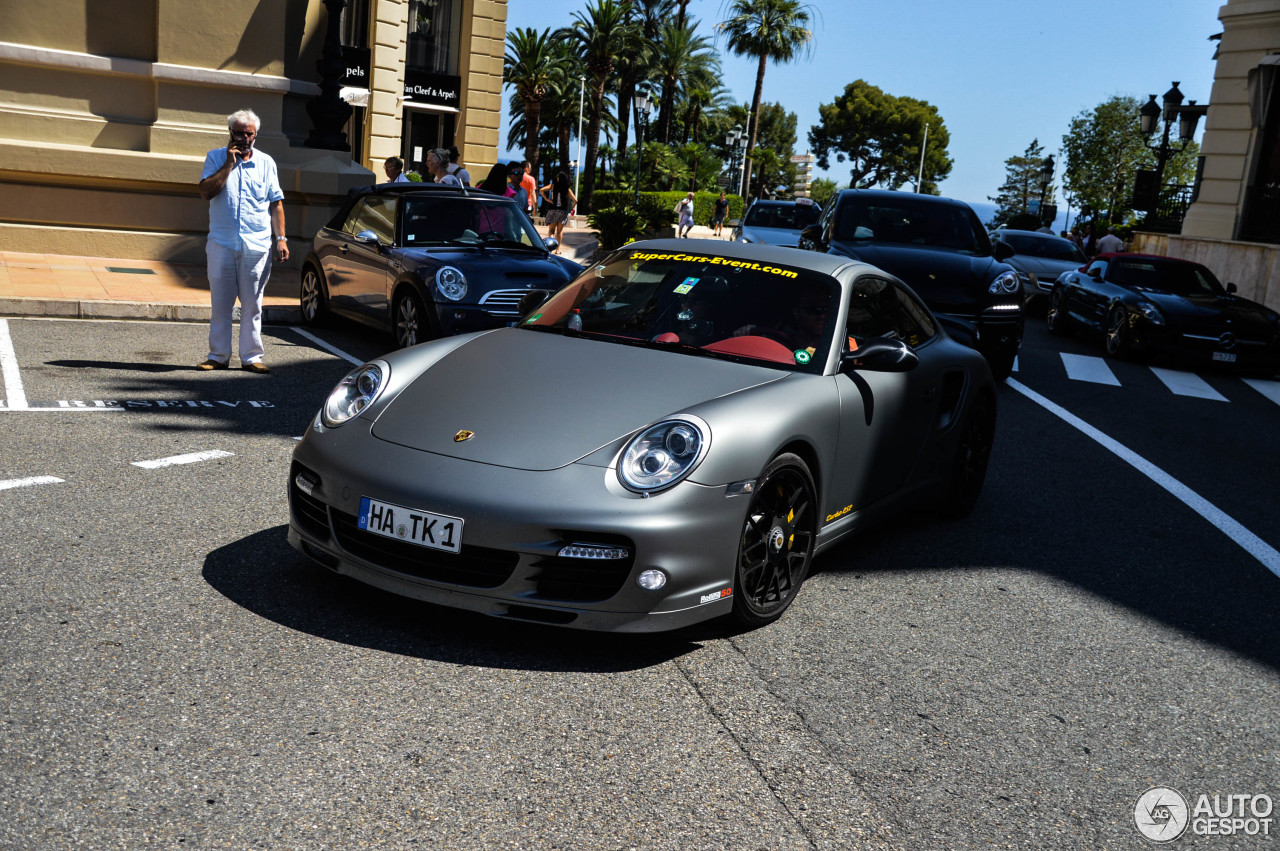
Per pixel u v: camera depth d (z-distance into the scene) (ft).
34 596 11.72
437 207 30.12
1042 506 20.36
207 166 23.93
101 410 20.21
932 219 34.81
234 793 8.43
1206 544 18.90
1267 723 11.82
